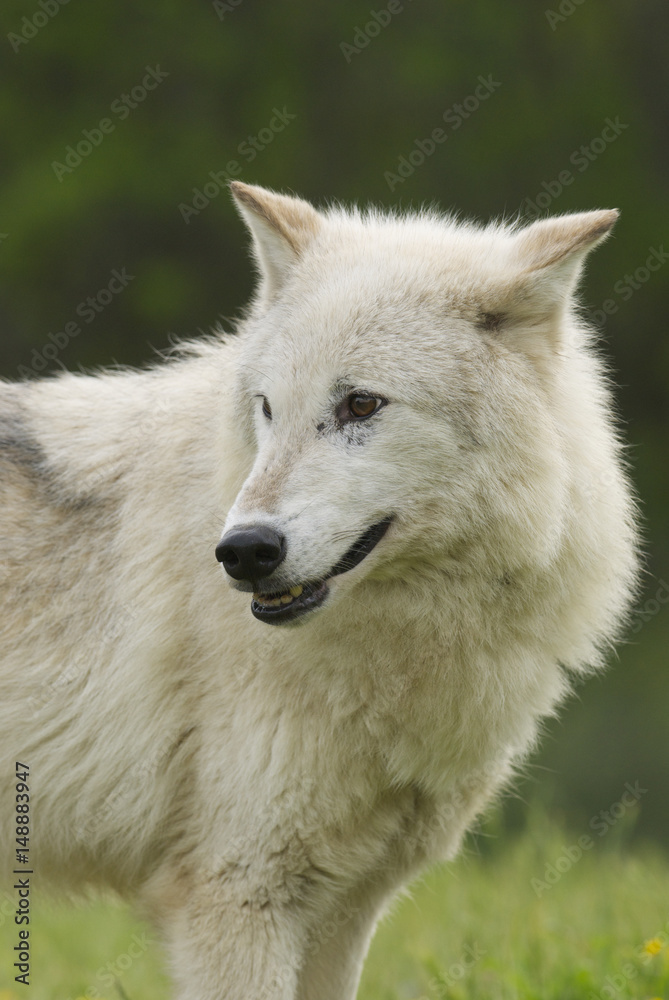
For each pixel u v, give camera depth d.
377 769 11.50
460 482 10.89
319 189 49.12
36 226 48.31
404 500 10.91
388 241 11.91
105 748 12.23
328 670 11.18
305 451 10.83
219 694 11.64
